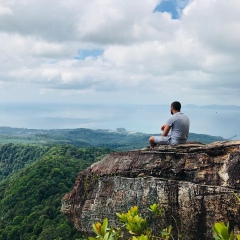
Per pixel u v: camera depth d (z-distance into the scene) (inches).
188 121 287.6
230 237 112.6
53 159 3331.7
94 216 267.9
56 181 2765.7
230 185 215.5
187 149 250.1
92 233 270.7
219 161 229.9
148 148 277.0
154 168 252.2
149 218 237.8
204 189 220.8
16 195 2645.2
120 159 275.3
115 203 258.2
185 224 224.4
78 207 284.7
